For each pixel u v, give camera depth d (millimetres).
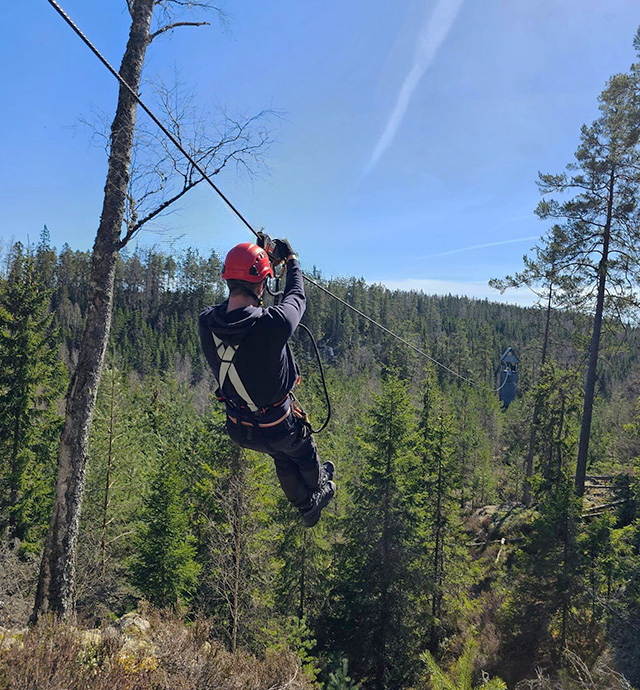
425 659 7551
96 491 20859
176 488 18984
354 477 25781
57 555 7625
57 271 118312
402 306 140625
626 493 24672
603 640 13586
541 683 10070
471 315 172250
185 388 59500
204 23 8938
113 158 8133
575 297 21078
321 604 22875
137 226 8320
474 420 48125
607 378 78375
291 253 2812
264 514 17453
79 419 7930
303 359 59781
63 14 2664
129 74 8164
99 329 8141
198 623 6070
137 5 8336
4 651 3887
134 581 18016
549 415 29391
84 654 4367
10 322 21891
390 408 20609
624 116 19094
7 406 21766
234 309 2336
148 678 4355
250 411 2451
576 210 20266
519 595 16031
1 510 21266
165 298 126562
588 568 15203
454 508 22750
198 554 21016
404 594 19703
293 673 5934
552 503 16078
